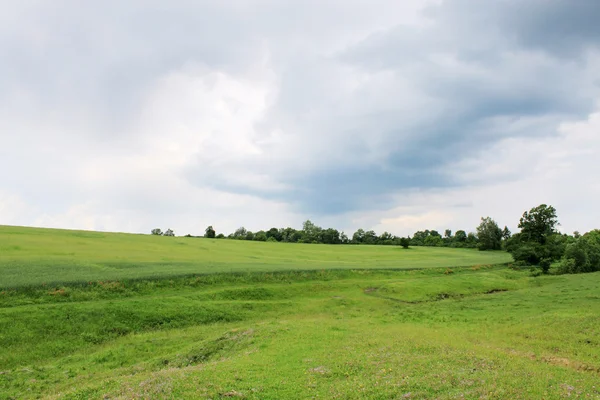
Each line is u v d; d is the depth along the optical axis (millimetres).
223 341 27266
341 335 26531
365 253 123875
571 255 78125
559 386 15422
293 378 17219
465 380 16016
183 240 113188
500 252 150250
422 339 25109
